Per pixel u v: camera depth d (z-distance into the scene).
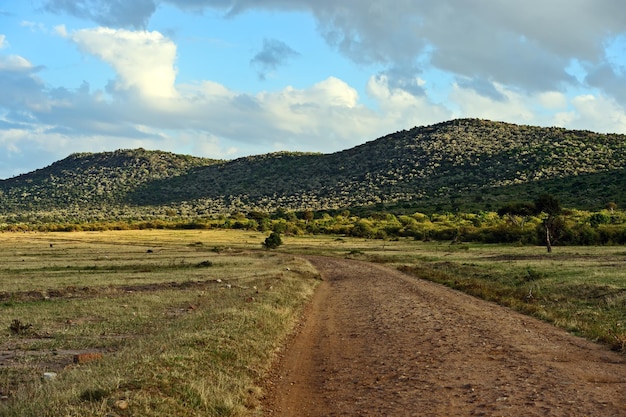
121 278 40.06
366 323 20.12
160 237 112.50
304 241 106.06
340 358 14.19
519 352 13.64
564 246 77.75
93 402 8.30
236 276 41.69
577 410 8.77
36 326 19.28
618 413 8.61
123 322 20.16
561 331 16.97
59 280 38.41
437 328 17.86
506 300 24.69
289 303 24.77
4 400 9.87
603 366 12.05
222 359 12.10
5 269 48.62
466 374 11.54
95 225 147.00
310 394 10.90
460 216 122.06
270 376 12.38
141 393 8.80
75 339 16.89
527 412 8.76
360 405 9.82
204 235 119.44
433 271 44.88
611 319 18.56
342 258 70.81
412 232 112.50
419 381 11.20
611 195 128.38
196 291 31.31
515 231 89.12
